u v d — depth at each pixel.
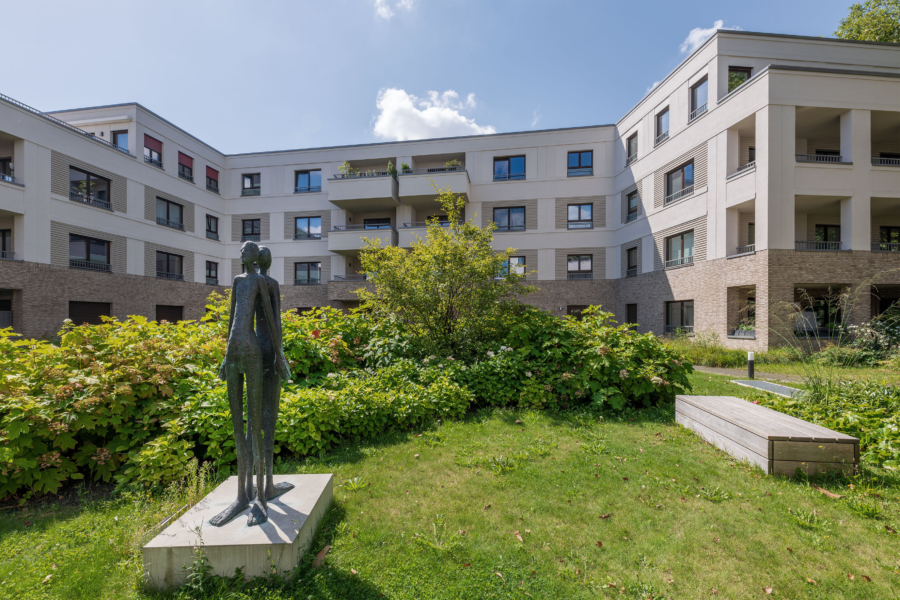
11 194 14.32
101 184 17.59
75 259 16.47
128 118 18.97
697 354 12.27
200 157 22.94
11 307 15.16
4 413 3.49
